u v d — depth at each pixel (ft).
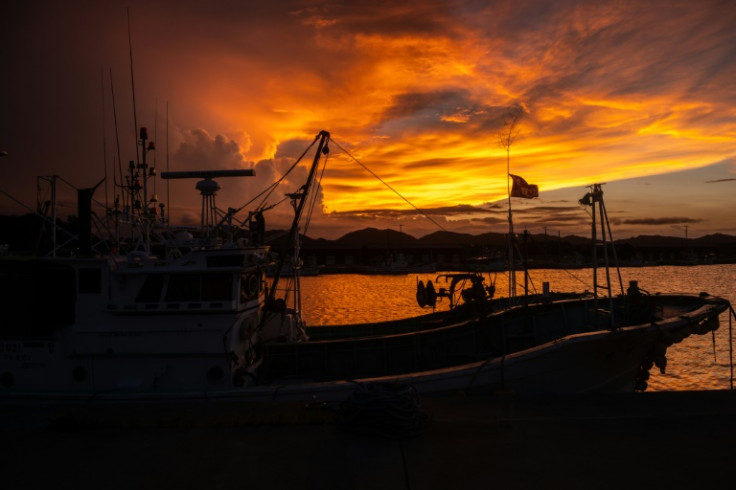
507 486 12.98
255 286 30.45
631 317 35.22
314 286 323.98
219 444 16.22
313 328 46.24
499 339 39.52
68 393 25.26
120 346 27.48
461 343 37.63
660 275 423.23
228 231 31.60
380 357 35.27
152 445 16.25
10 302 27.40
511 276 48.98
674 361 89.30
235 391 25.21
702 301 38.22
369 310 187.21
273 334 37.35
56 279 27.55
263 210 32.37
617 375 32.99
